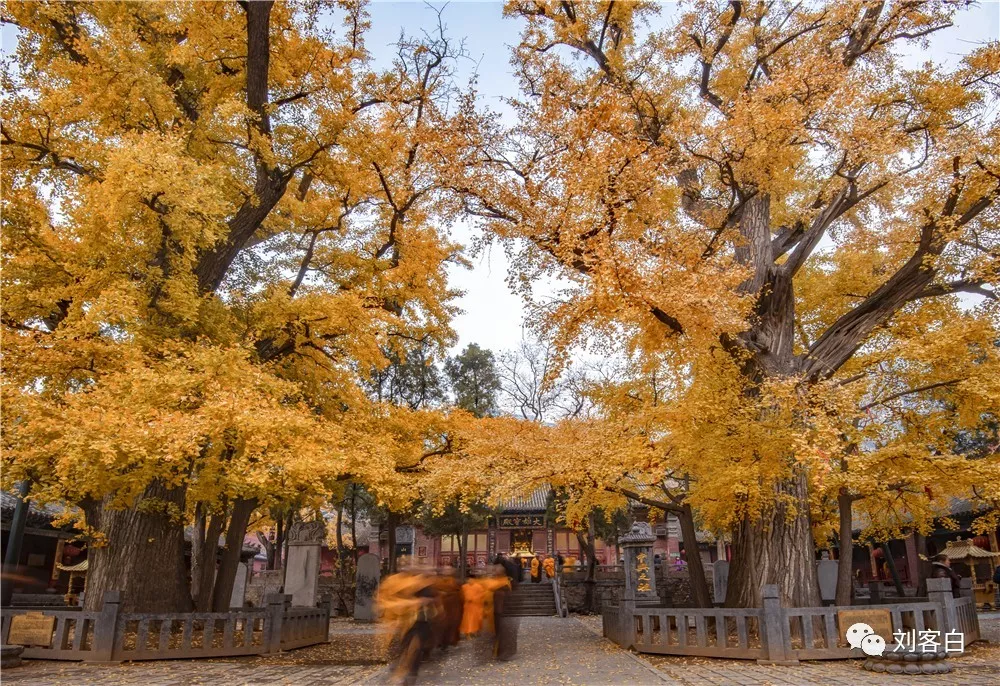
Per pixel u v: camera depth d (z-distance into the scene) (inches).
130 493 372.2
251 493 412.5
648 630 426.0
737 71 502.0
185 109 534.9
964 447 681.6
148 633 409.4
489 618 397.4
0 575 425.7
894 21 459.2
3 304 355.6
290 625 469.1
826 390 373.1
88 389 331.0
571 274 372.5
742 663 369.4
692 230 452.1
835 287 543.5
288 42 527.5
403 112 530.6
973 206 425.7
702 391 404.8
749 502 409.1
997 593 821.2
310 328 469.7
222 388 349.7
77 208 359.9
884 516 553.3
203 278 482.3
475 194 411.8
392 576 283.6
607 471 415.2
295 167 506.0
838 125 410.6
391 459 434.3
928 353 382.0
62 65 413.4
